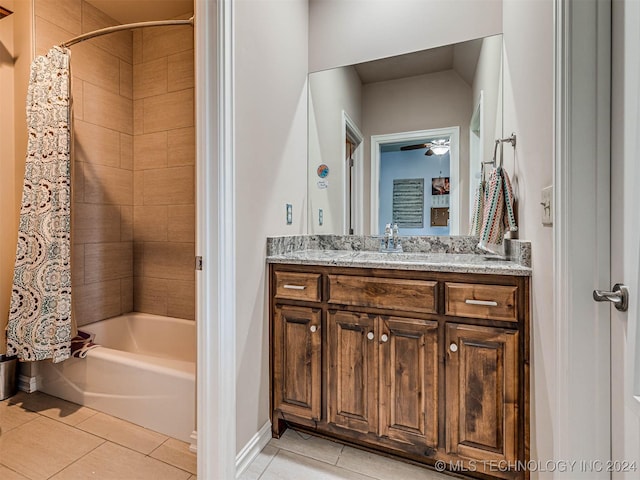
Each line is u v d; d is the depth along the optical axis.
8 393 1.92
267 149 1.61
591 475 0.85
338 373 1.47
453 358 1.28
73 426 1.66
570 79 0.85
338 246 2.06
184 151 2.37
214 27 1.24
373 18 1.97
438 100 1.85
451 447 1.29
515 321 1.19
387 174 1.96
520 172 1.32
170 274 2.44
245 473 1.36
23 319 1.83
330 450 1.51
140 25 1.75
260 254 1.55
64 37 2.10
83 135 2.20
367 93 1.99
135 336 2.44
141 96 2.49
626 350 0.76
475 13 1.75
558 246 0.89
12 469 1.36
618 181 0.79
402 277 1.36
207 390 1.27
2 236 2.00
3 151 2.00
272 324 1.61
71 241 1.93
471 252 1.79
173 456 1.46
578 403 0.86
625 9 0.75
